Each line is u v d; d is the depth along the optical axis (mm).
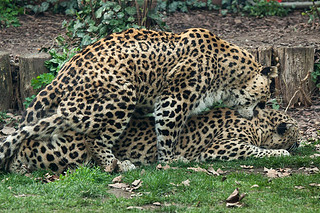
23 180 9609
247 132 11883
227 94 12102
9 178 9672
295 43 20922
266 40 21703
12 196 8539
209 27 24547
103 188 9250
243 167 11008
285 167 11086
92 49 10719
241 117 12125
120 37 10969
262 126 12289
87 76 10336
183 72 11219
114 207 8297
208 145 11867
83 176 9609
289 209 8203
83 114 10234
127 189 9305
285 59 16734
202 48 11477
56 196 8656
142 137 11453
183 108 11258
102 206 8312
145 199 8641
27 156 10172
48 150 10227
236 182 9703
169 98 11188
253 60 12148
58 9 26219
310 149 12820
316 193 9070
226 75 11844
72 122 10211
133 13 14844
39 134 10102
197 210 8078
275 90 16906
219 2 27594
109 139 10602
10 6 25141
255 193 9094
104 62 10516
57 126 10156
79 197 8734
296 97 16875
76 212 7945
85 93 10266
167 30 15562
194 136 11820
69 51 15781
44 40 21562
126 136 11352
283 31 23281
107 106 10367
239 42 21531
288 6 26859
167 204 8547
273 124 12445
